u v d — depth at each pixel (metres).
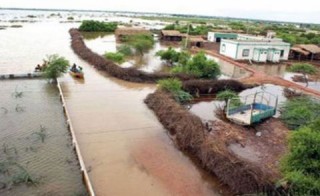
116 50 42.34
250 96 23.38
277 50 41.38
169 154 13.48
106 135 14.87
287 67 38.62
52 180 11.03
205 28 78.50
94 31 69.50
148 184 11.09
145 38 48.06
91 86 23.42
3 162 11.95
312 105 20.03
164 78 26.28
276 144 15.23
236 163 11.37
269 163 13.20
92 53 34.28
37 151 13.01
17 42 43.81
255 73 32.56
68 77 25.44
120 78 26.27
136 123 16.64
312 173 9.93
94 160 12.46
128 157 12.91
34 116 16.84
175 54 34.94
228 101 18.77
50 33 59.03
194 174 12.01
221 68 34.62
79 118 16.80
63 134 14.81
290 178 9.88
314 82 30.88
